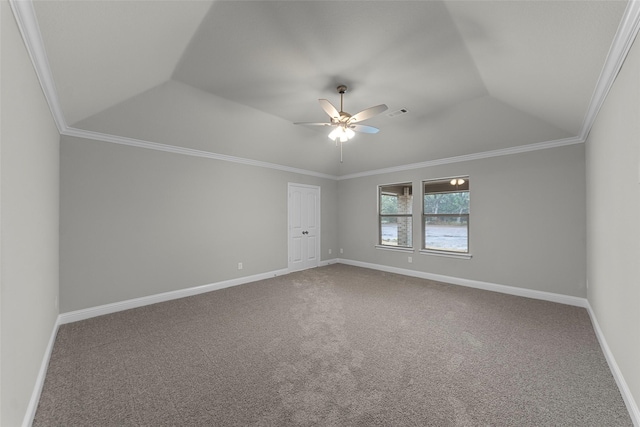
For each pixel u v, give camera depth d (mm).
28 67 1771
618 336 2035
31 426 1626
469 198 4707
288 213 5828
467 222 4801
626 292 1850
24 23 1549
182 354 2453
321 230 6539
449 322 3152
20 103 1599
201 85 3061
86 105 2850
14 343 1464
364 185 6371
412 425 1612
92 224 3412
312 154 5543
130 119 3344
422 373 2146
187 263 4262
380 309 3596
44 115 2314
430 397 1863
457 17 1935
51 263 2670
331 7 1896
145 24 1908
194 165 4371
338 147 5473
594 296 3057
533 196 4051
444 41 2242
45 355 2248
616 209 2098
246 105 3615
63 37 1797
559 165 3832
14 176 1494
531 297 4055
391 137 4773
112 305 3531
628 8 1445
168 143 3975
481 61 2477
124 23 1845
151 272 3891
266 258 5379
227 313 3477
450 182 5258
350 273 5746
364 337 2783
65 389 1963
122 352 2490
